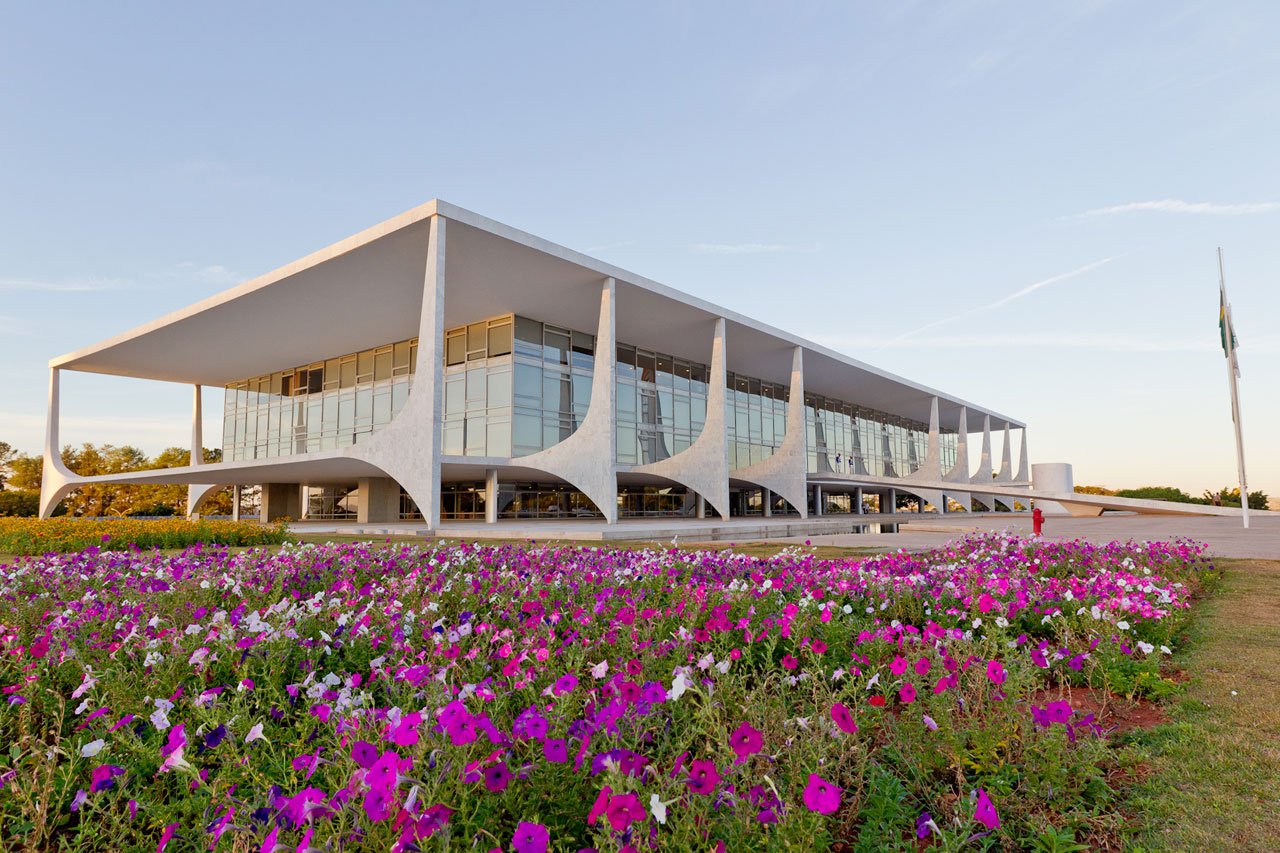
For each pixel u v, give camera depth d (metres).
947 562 9.27
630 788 2.17
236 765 2.81
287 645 4.42
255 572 7.87
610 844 2.00
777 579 6.39
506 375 27.44
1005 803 2.93
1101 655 4.74
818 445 48.56
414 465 20.25
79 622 5.14
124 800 3.00
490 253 21.81
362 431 32.62
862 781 2.91
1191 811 3.05
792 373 36.34
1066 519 36.84
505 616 5.77
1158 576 8.07
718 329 29.48
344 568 8.56
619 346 32.97
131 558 9.57
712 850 2.13
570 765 2.71
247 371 37.91
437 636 4.31
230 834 2.41
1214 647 5.80
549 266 23.06
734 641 4.97
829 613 5.18
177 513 54.97
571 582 7.01
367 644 4.78
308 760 2.62
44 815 2.77
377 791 1.99
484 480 30.22
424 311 20.06
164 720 3.12
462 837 2.24
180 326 28.02
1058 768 3.06
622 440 32.44
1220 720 4.08
